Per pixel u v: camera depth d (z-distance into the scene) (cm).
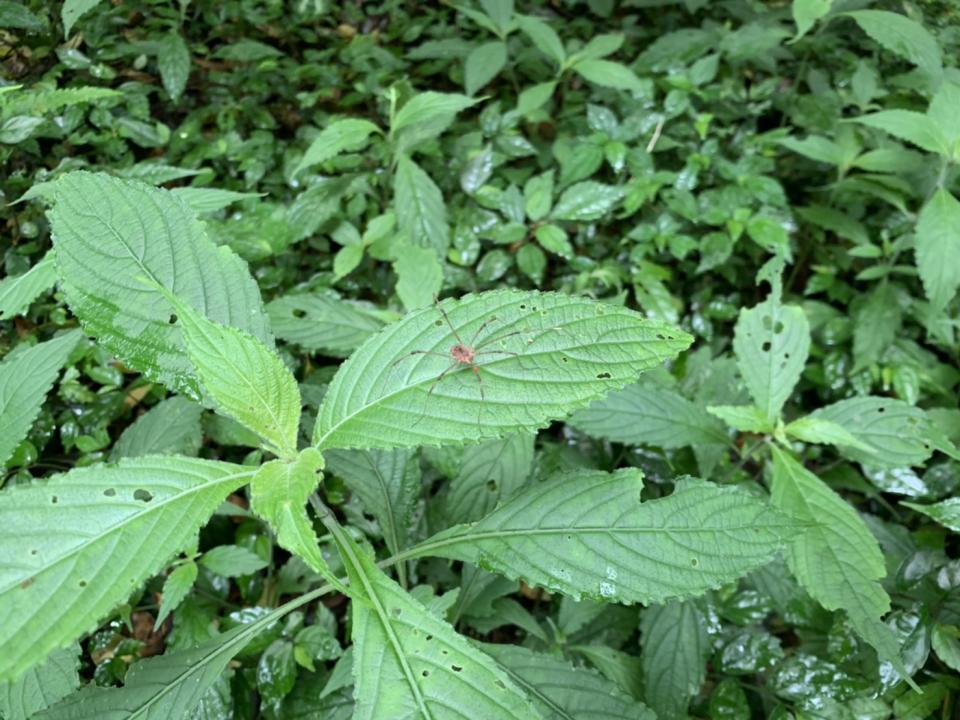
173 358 28
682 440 42
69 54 64
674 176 67
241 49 72
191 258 29
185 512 23
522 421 24
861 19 59
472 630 46
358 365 26
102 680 41
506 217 67
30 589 20
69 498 21
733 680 41
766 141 69
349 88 77
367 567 26
